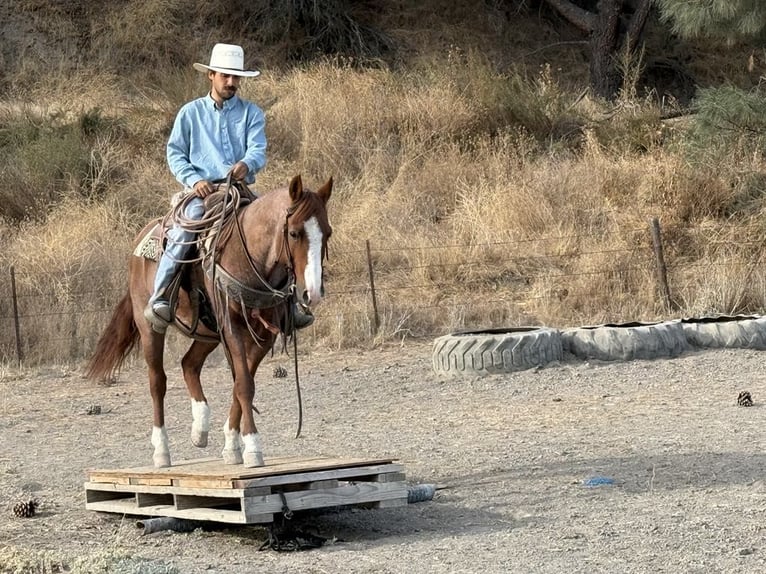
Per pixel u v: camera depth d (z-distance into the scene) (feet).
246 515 24.00
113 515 28.30
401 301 59.57
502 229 65.67
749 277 59.36
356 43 93.76
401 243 64.90
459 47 93.61
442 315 58.08
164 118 79.25
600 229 65.57
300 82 81.87
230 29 93.30
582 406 40.68
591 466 31.19
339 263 63.31
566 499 27.66
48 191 70.64
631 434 35.45
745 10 63.26
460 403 42.45
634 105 81.82
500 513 26.78
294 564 23.16
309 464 25.67
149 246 29.17
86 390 48.24
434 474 31.19
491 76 83.56
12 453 36.55
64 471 33.53
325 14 94.12
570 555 22.77
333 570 22.53
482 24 98.94
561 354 48.65
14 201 70.03
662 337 49.01
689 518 25.30
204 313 27.86
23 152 72.64
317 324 56.18
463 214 67.41
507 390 44.29
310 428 38.70
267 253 25.59
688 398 41.29
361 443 35.88
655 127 77.87
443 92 80.12
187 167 28.84
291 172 73.26
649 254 62.28
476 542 24.18
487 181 71.10
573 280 60.54
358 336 55.57
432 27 97.60
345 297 59.88
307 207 24.61
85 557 23.02
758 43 71.87
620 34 95.81
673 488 28.27
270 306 26.35
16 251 62.69
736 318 52.75
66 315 56.59
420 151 74.95
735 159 69.51
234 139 29.17
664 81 97.45
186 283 28.07
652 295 58.44
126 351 31.50
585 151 74.69
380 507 25.82
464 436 36.47
